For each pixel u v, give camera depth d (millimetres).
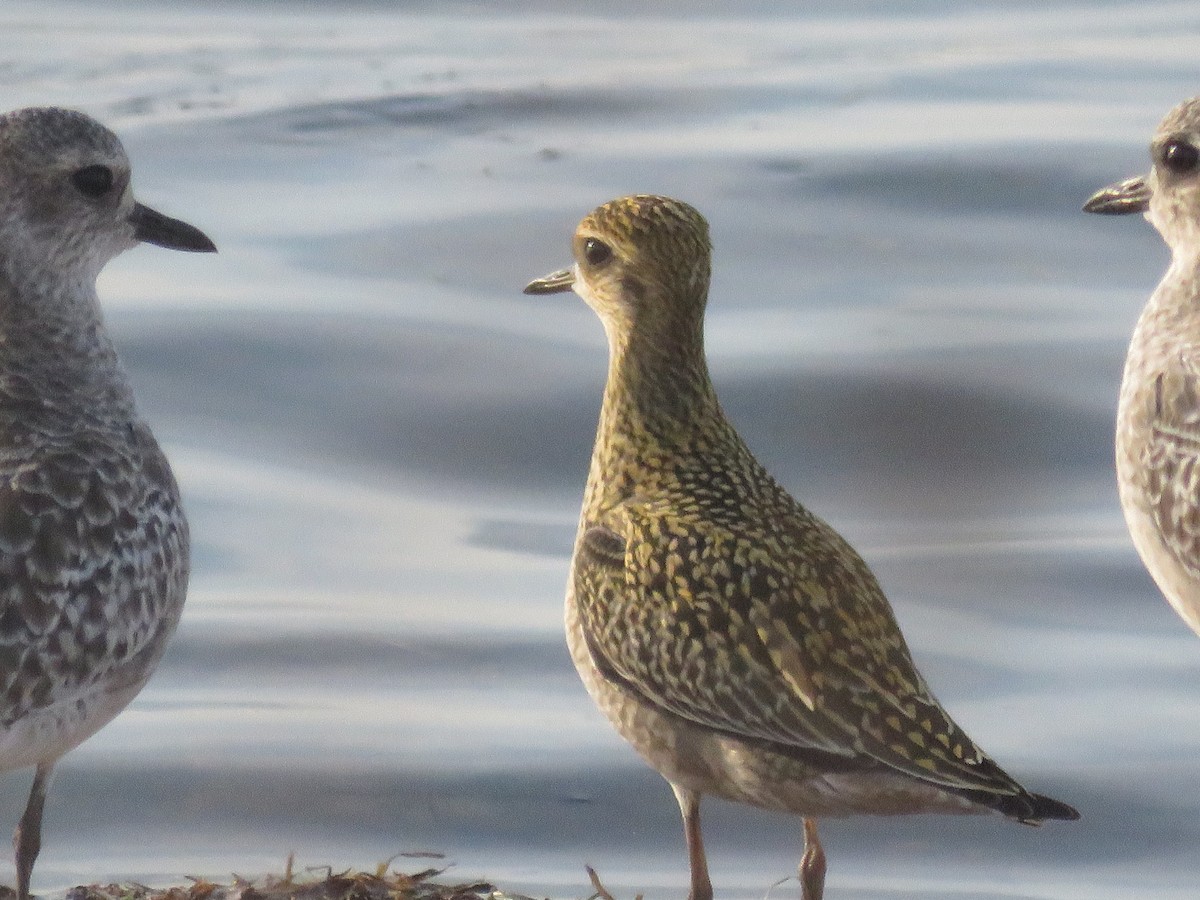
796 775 10094
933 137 28062
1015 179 26594
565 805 15195
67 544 10492
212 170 27219
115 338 22844
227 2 35438
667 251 11023
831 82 31109
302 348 22766
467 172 27328
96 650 10594
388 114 29219
